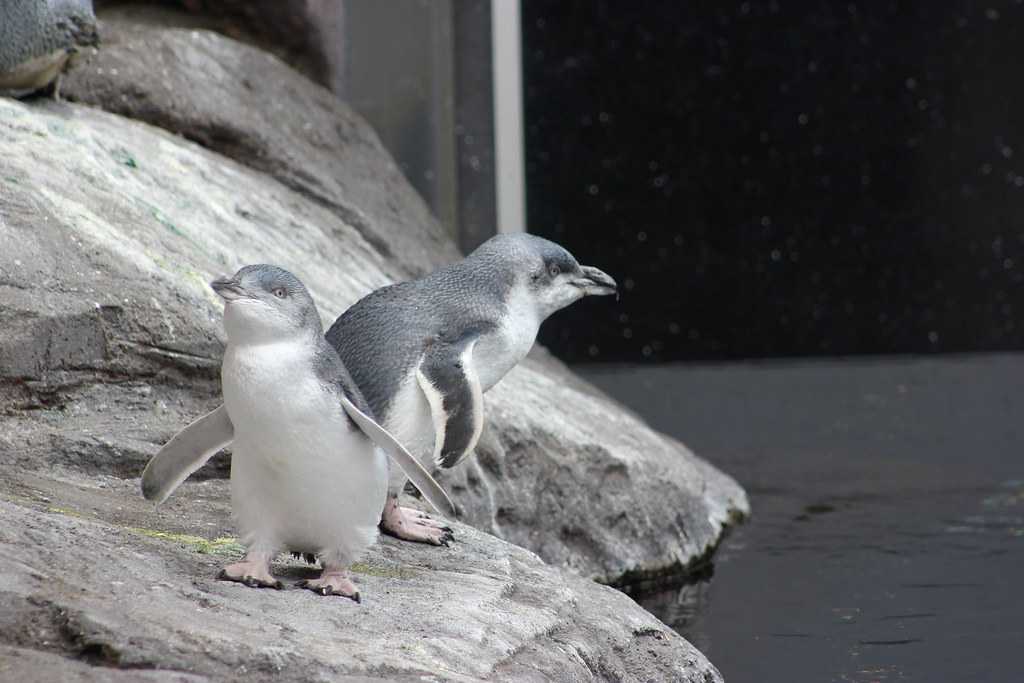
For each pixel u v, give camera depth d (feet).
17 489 26.78
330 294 39.58
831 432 64.13
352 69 64.13
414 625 22.34
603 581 38.37
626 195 82.69
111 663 19.15
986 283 85.35
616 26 81.15
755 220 83.97
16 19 39.75
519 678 21.52
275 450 21.33
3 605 19.94
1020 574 38.75
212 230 38.45
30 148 35.94
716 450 60.44
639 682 25.84
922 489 51.83
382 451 22.31
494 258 29.68
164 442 30.30
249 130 50.01
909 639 32.42
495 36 69.46
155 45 50.24
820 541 43.73
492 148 69.62
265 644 19.88
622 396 73.87
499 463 36.45
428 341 27.37
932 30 83.30
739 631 33.47
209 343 32.37
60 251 32.09
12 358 30.14
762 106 83.15
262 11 59.21
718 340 84.58
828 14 82.74
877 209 84.69
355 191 53.72
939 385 75.41
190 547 24.35
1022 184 84.48
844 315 85.15
